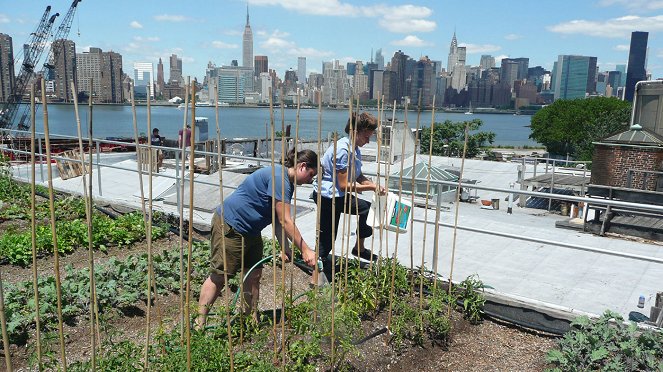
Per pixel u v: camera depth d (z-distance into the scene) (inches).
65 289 201.9
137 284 222.1
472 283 223.8
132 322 199.8
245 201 175.2
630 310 234.2
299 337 175.5
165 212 350.9
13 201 383.2
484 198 866.1
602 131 2994.6
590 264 301.6
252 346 165.6
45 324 186.7
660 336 181.2
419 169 741.9
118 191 472.1
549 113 3535.9
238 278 224.4
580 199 216.7
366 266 235.9
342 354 164.6
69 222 315.6
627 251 347.6
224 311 182.7
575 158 3262.8
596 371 169.9
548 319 204.4
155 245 304.3
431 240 335.6
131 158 725.9
